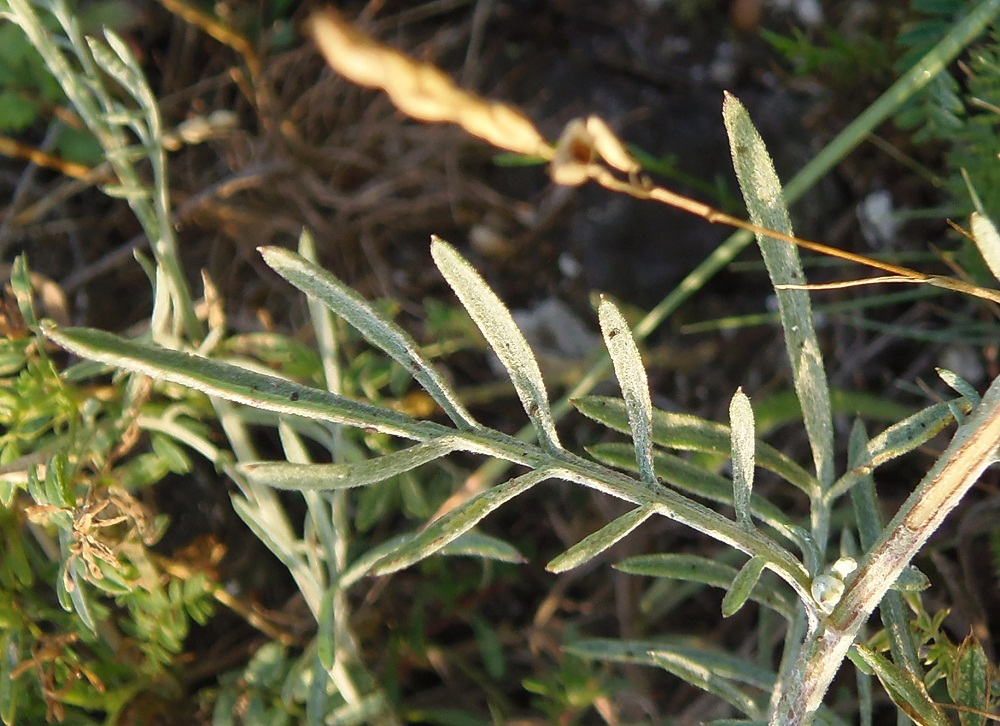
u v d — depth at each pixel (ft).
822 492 0.65
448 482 1.06
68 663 0.83
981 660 0.69
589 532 1.13
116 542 0.78
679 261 1.25
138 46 1.29
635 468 0.65
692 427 0.64
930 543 1.03
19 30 1.11
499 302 0.57
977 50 0.95
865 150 1.23
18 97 1.12
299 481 0.57
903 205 1.21
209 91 1.30
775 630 1.01
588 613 1.10
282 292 1.23
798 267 0.63
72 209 1.22
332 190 1.25
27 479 0.76
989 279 0.96
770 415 0.98
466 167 1.30
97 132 0.82
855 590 0.59
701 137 1.28
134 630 0.82
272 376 0.55
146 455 0.82
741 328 1.23
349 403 0.56
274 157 1.23
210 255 1.23
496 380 1.23
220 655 1.03
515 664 1.10
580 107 1.31
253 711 0.83
